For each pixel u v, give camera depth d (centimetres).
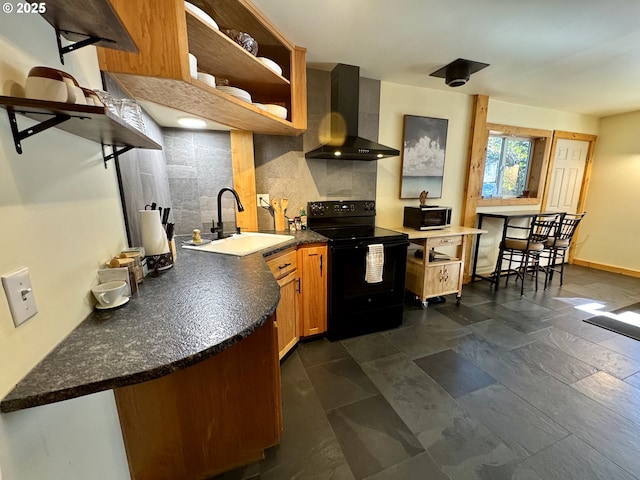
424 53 219
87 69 99
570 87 296
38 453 60
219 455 123
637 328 246
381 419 150
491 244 393
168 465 116
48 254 69
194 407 116
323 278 221
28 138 64
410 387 174
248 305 92
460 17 170
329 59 230
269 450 132
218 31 131
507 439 137
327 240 215
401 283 246
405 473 121
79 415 77
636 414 151
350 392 170
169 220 211
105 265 101
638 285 357
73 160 84
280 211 250
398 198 318
